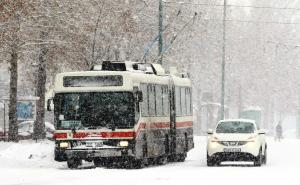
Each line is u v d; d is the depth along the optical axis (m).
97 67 58.34
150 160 64.56
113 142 54.22
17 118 92.25
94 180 41.66
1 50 81.25
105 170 50.34
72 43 87.31
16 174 46.19
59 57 89.94
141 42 107.19
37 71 100.81
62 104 54.94
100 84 54.91
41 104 95.38
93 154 54.12
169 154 64.12
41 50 90.31
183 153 69.25
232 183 40.31
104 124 54.47
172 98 66.00
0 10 74.31
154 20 114.69
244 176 45.91
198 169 53.78
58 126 54.75
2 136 100.44
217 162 60.78
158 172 49.06
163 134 62.28
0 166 55.66
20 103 94.56
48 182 40.03
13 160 62.19
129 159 54.72
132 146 54.31
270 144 118.06
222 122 61.62
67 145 54.50
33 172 48.06
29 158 68.81
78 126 54.50
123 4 95.50
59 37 86.81
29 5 77.69
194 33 136.25
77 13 86.94
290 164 62.94
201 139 126.81
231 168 55.41
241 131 60.69
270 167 57.56
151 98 59.34
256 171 51.25
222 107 140.00
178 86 67.88
